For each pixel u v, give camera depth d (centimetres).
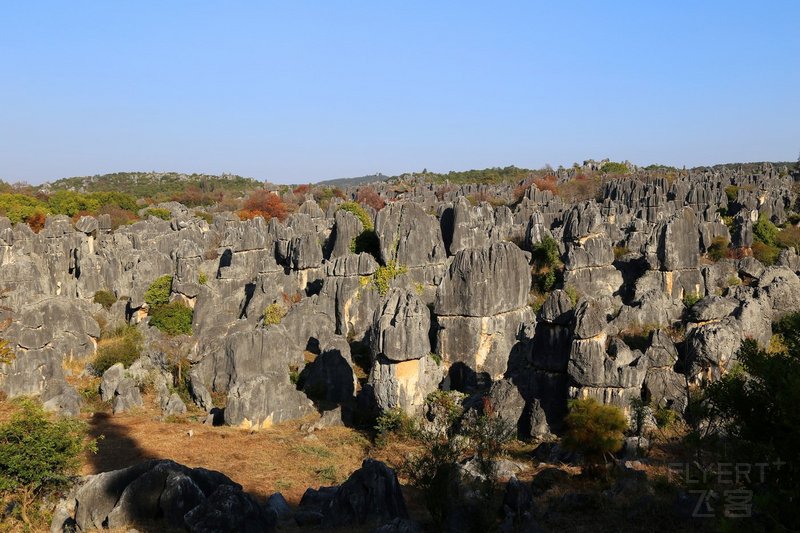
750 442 1697
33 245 7550
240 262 6525
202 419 4009
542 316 3491
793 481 1493
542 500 2427
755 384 1703
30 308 4525
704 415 2073
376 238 6256
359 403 4138
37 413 2495
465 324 4588
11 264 6606
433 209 10544
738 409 1703
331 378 4394
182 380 4628
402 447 3344
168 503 2236
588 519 2225
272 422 3919
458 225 6369
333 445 3534
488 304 4569
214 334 5272
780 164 19838
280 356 4594
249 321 5494
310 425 3838
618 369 3188
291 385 4078
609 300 5178
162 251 8250
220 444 3512
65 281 7219
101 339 5603
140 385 4506
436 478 2250
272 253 7044
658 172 16588
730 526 1484
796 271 6253
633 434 3059
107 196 13388
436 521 2208
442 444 2795
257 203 13612
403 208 6066
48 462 2411
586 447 2664
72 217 11906
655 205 8706
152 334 5416
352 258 5697
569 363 3294
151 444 3466
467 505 2250
